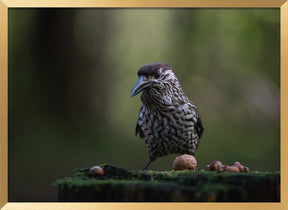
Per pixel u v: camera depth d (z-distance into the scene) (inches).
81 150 563.8
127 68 717.3
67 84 619.2
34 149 552.4
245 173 183.9
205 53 727.7
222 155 594.6
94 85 631.8
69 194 170.9
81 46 623.5
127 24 697.6
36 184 461.4
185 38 727.1
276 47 699.4
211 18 709.9
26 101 622.2
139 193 163.3
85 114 624.1
